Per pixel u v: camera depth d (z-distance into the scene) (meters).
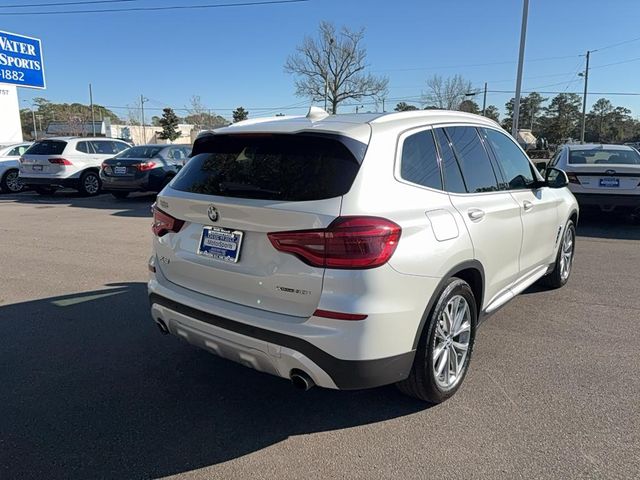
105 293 5.54
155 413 3.18
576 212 5.72
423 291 2.84
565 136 87.19
